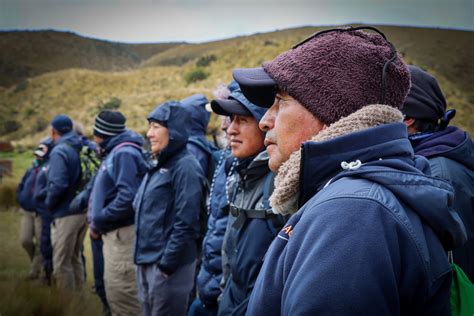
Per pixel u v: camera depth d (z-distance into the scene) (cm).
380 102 99
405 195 87
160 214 313
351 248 80
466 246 167
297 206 105
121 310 373
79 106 3581
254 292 102
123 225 371
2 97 3706
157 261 313
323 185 96
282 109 106
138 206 325
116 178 373
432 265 86
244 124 225
